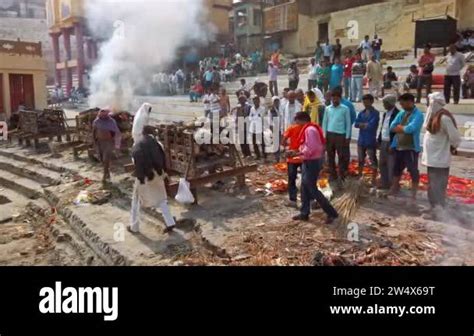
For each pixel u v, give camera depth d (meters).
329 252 4.93
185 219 6.35
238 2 29.31
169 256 5.40
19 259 6.52
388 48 22.36
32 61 18.94
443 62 16.75
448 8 19.89
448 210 5.91
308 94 8.37
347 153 7.38
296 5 26.70
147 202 6.06
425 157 5.90
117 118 10.88
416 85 13.38
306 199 5.90
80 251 6.42
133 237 6.10
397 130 6.27
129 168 7.76
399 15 21.80
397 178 6.57
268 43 28.86
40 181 10.48
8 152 12.89
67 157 11.57
